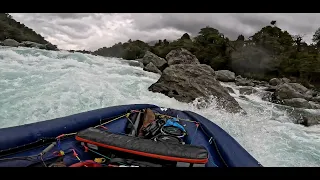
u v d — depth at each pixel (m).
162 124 3.52
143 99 7.92
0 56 12.36
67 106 6.23
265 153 4.88
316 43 39.34
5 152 2.48
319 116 8.63
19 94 6.70
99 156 2.61
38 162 2.30
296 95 12.99
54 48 28.59
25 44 26.33
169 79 9.29
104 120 3.60
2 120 5.06
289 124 8.03
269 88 17.75
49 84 7.94
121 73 13.34
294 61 30.70
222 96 8.78
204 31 37.31
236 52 32.59
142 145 2.52
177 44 35.50
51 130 2.95
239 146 3.18
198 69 9.62
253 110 9.92
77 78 9.27
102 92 7.91
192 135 3.52
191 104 8.20
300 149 5.45
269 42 33.03
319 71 28.33
